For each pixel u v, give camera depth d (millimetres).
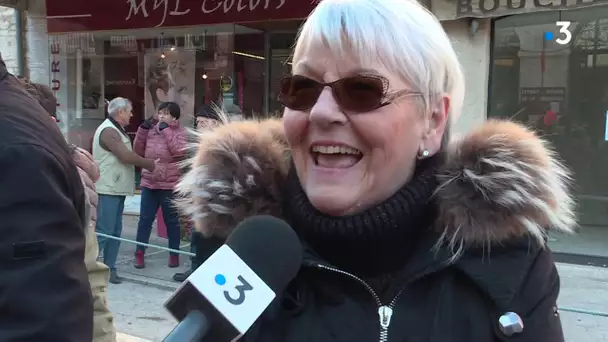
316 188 1239
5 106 1269
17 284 1157
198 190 1364
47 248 1202
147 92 8164
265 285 1020
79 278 1270
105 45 8242
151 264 5887
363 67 1186
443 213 1247
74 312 1234
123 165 5461
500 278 1193
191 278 965
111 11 7809
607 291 4969
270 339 1268
